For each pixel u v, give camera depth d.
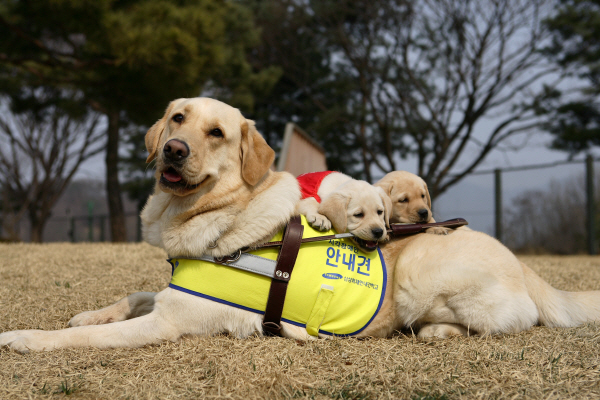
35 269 5.22
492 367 2.36
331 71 23.44
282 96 25.09
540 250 13.42
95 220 24.05
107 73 11.61
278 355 2.47
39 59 11.51
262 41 22.80
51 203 24.67
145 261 5.93
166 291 2.72
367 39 20.94
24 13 10.48
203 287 2.68
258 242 2.76
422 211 4.61
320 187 3.82
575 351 2.59
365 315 2.89
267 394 2.09
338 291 2.81
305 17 21.89
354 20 21.20
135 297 3.15
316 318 2.78
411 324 3.01
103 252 6.81
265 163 2.88
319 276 2.79
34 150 23.53
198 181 2.64
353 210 3.16
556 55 18.14
